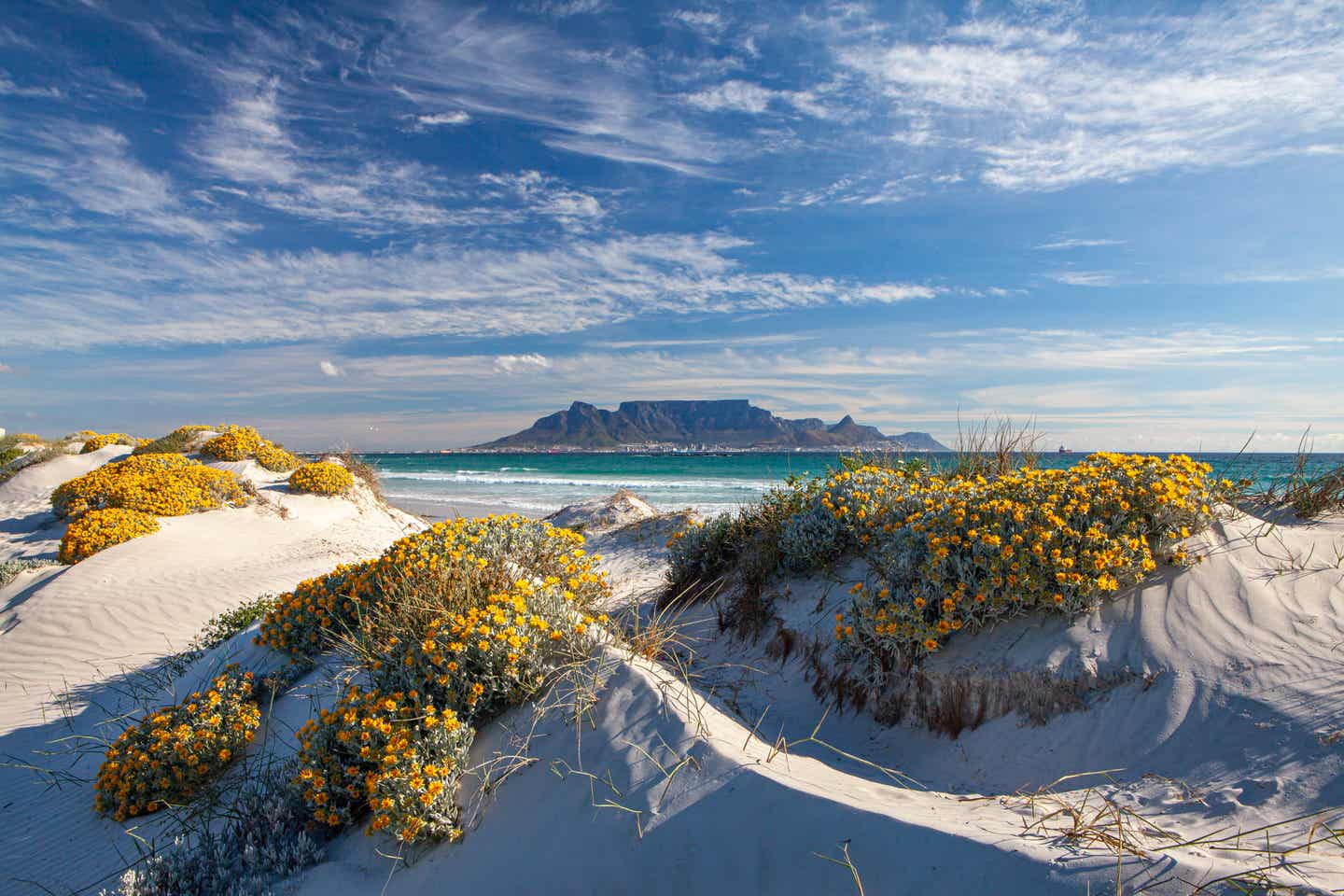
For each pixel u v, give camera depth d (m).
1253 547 4.32
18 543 13.97
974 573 4.29
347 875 3.39
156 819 4.40
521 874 2.97
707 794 2.98
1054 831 2.57
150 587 9.66
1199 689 3.45
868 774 3.75
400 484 43.12
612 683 3.86
